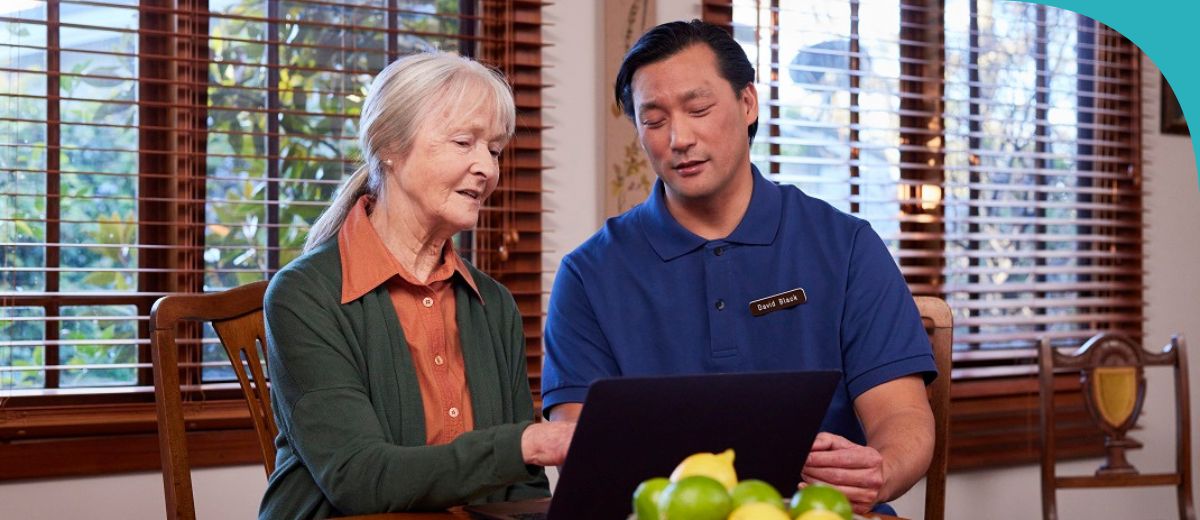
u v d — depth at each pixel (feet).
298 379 5.37
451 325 6.02
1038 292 13.07
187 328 9.57
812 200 7.20
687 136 6.56
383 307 5.70
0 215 8.97
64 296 9.15
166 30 9.46
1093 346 11.72
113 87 9.33
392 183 5.81
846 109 12.09
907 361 6.66
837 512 3.22
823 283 6.88
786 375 4.40
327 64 10.06
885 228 12.41
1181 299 13.76
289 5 9.89
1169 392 13.62
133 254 9.47
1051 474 11.45
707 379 4.20
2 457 8.58
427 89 5.66
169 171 9.51
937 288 12.44
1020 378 12.89
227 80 9.67
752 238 6.89
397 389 5.62
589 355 7.02
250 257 9.81
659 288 6.95
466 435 4.96
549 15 10.55
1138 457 13.42
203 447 9.24
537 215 10.50
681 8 11.08
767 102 11.60
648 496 3.27
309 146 9.99
